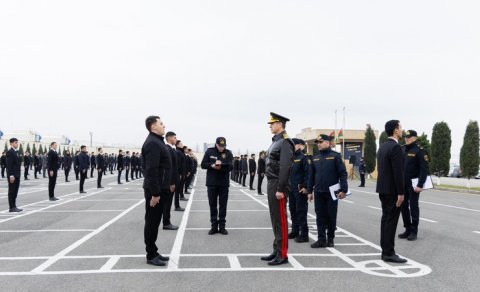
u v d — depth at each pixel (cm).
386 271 568
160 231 902
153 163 581
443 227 986
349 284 504
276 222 615
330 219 748
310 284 502
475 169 2925
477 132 2944
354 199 1773
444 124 3167
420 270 574
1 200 1520
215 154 866
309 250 714
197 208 1357
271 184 621
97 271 555
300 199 810
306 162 824
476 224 1038
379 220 1102
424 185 800
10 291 468
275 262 600
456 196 2059
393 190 625
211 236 839
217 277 530
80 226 949
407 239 820
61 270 561
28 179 3000
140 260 621
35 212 1202
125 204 1424
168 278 524
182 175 1292
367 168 4294
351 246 750
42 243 750
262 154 2259
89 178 3272
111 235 834
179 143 1302
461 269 581
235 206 1427
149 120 617
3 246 723
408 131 841
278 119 635
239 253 677
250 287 488
